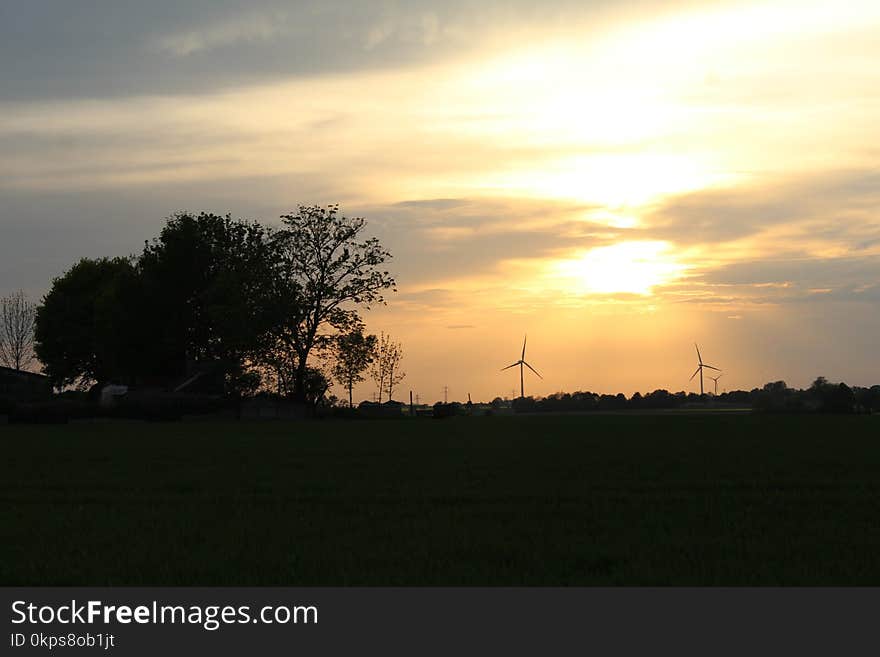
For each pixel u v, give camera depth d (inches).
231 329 4424.2
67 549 756.0
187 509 987.3
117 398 4247.0
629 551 717.9
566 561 687.1
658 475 1290.6
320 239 4453.7
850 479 1221.7
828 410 4495.6
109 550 749.3
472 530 824.3
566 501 1021.8
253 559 705.0
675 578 636.7
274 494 1109.1
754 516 896.3
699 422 3464.6
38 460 1686.8
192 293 5167.3
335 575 652.7
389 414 4904.0
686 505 978.7
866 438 2214.6
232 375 4500.5
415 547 743.1
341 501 1037.2
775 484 1168.2
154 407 4079.7
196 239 5182.1
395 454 1792.6
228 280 4527.6
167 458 1727.4
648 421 3730.3
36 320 5659.5
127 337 5088.6
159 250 5211.6
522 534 800.9
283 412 4426.7
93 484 1244.5
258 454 1820.9
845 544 744.3
